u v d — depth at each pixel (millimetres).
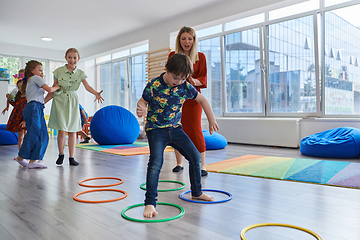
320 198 1987
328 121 4844
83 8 6008
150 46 7344
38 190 2254
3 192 2193
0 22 6805
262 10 5387
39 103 3240
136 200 1972
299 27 5395
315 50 5191
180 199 2000
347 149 3725
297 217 1620
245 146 5508
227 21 6016
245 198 2004
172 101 1735
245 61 6262
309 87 5379
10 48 8703
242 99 6414
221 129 6262
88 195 2115
